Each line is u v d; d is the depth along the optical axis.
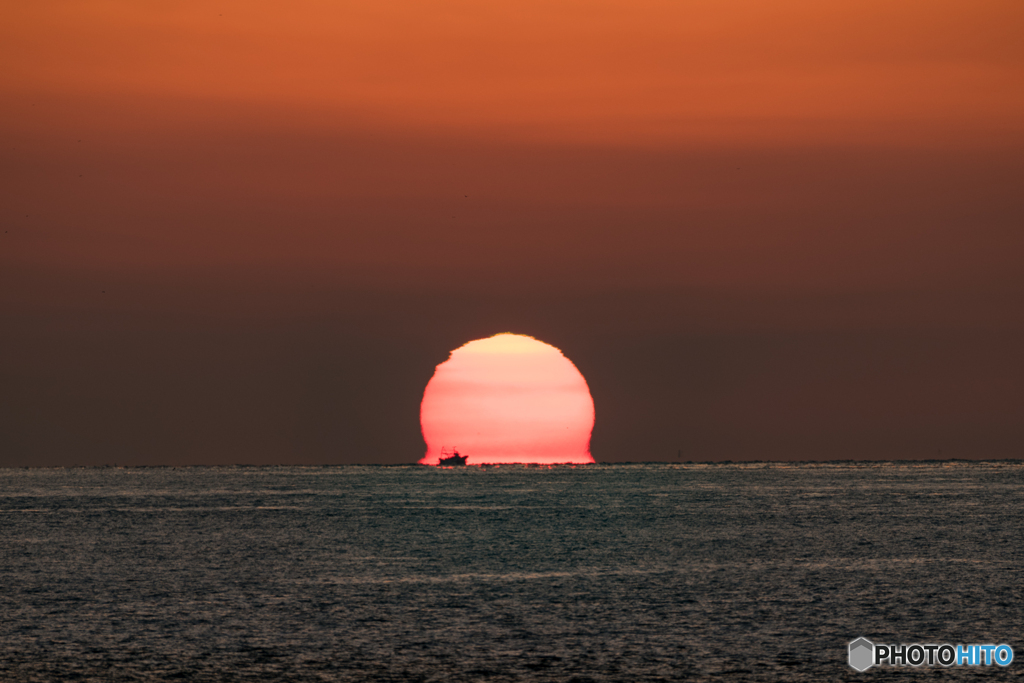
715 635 163.38
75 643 158.25
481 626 171.00
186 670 141.25
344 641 159.50
